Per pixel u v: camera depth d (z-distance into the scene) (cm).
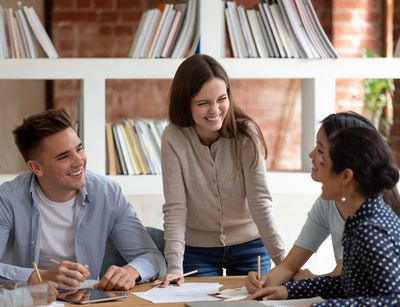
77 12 663
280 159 714
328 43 405
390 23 680
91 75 396
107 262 318
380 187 236
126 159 405
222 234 323
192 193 318
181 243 306
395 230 234
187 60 302
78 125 407
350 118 256
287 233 413
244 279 291
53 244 305
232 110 308
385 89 679
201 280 290
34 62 393
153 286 280
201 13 398
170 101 310
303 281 262
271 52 404
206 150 312
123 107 687
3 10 393
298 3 402
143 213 405
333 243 289
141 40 400
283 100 712
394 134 612
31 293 245
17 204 304
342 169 236
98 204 308
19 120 557
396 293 225
